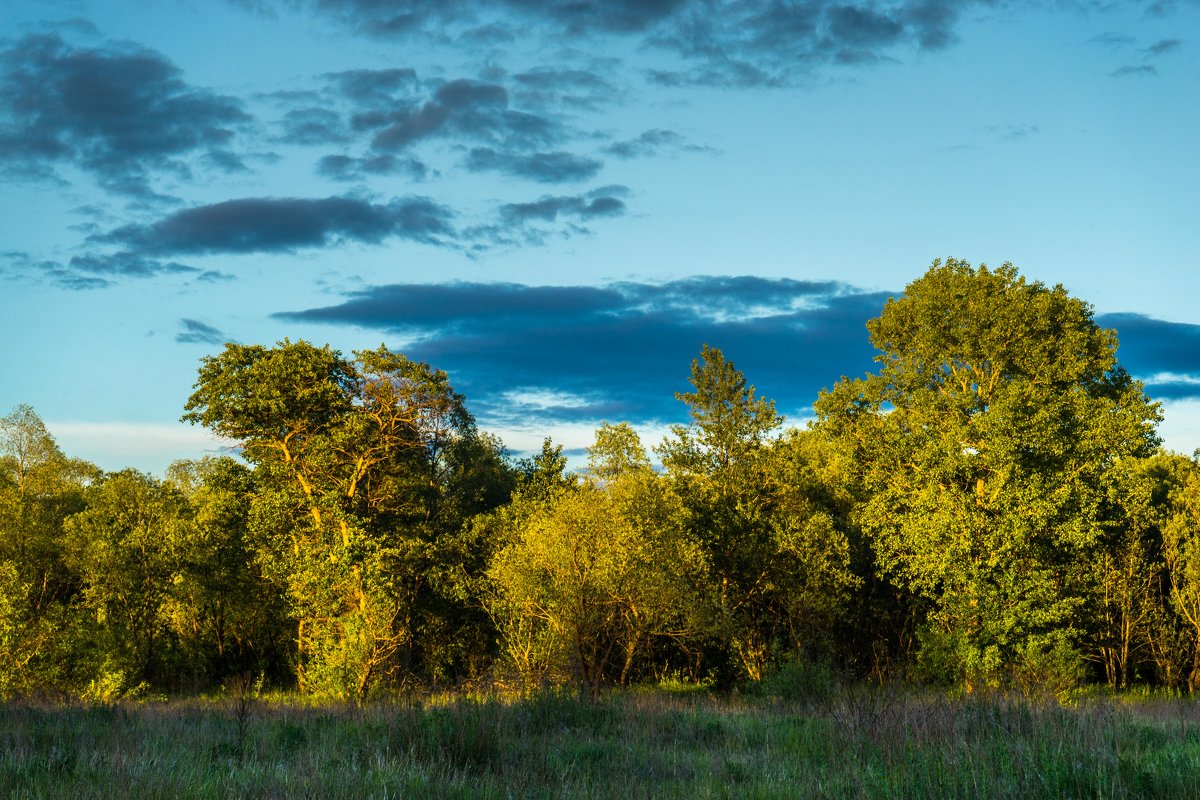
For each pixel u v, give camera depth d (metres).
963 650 30.53
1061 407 32.62
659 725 14.88
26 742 11.59
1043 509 30.95
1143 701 28.72
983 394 34.50
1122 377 35.25
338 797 8.11
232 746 11.84
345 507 35.78
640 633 33.16
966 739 10.08
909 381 35.03
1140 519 37.59
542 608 29.08
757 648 37.38
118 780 8.51
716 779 9.66
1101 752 9.24
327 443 34.94
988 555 32.06
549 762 10.35
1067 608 31.14
